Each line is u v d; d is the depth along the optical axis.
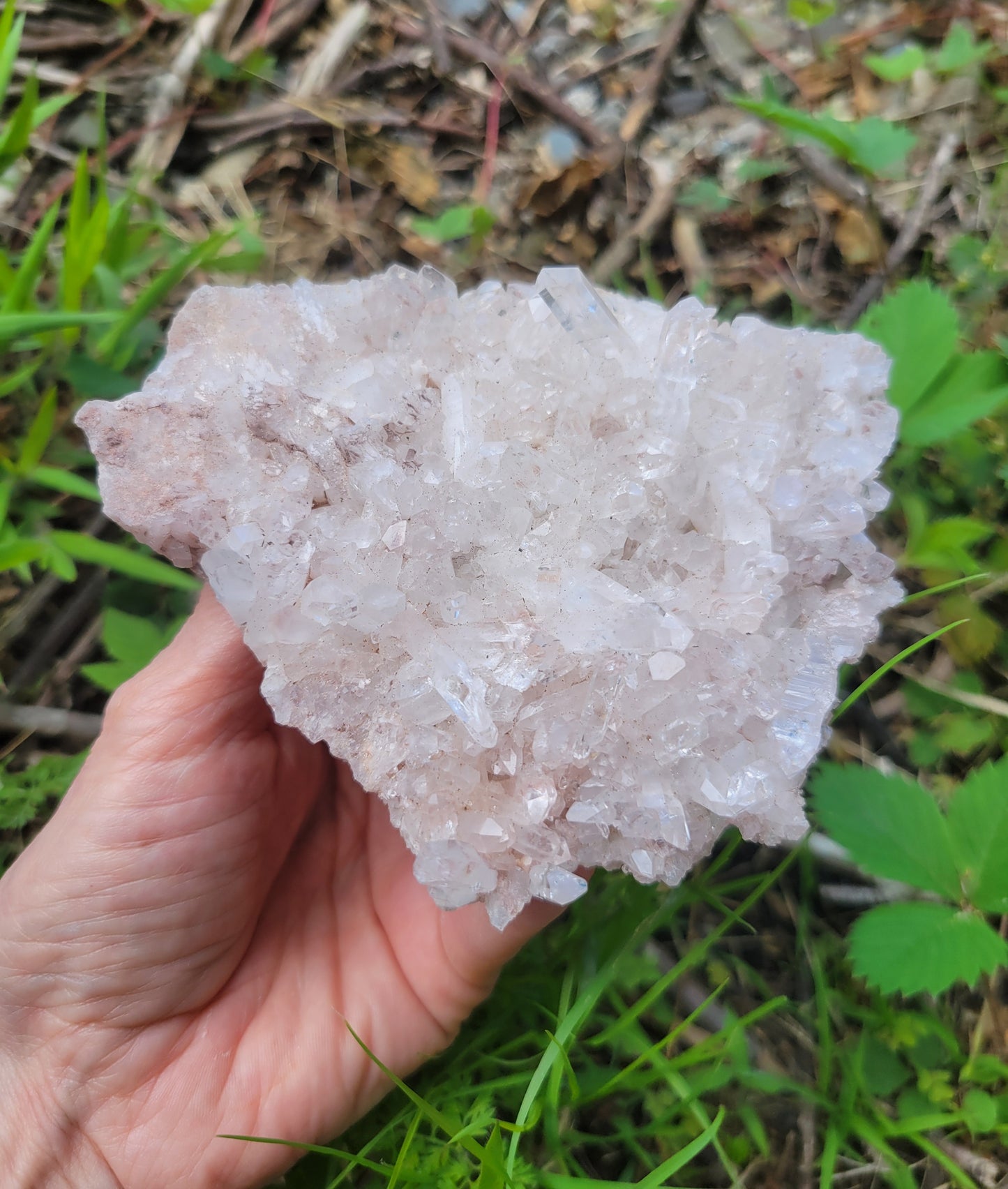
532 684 0.17
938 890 0.22
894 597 0.20
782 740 0.18
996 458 0.29
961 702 0.28
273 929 0.24
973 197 0.34
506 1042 0.25
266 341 0.19
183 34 0.37
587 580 0.17
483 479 0.18
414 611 0.17
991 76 0.35
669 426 0.18
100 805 0.19
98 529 0.30
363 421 0.18
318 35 0.38
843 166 0.35
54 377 0.30
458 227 0.33
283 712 0.18
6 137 0.29
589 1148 0.25
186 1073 0.22
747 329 0.20
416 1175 0.22
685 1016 0.27
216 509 0.18
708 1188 0.25
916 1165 0.25
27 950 0.20
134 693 0.20
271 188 0.36
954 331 0.26
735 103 0.29
